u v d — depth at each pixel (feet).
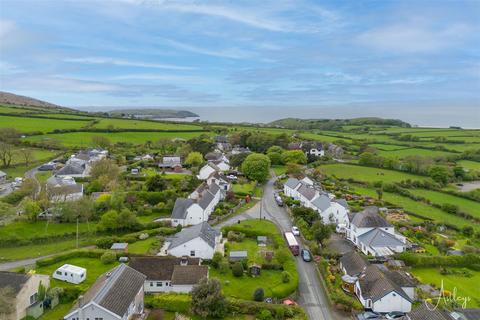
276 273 232.32
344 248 281.95
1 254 257.34
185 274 208.13
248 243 281.95
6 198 342.64
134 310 180.14
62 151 582.35
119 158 538.47
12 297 169.89
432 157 631.56
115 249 255.29
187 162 542.57
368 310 196.13
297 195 399.65
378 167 588.50
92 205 319.47
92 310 159.74
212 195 359.25
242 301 190.60
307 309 196.54
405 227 328.49
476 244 303.27
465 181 536.83
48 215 315.99
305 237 290.76
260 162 482.28
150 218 331.77
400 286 207.10
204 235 253.85
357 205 387.75
